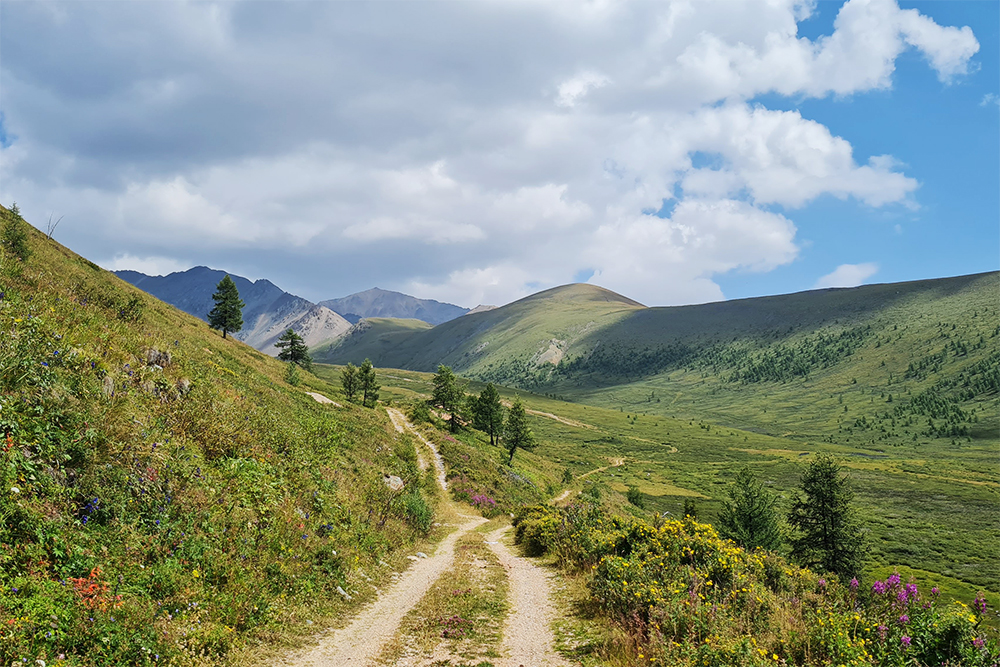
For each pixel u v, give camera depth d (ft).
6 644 17.52
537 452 506.48
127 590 24.12
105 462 29.45
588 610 38.75
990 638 23.31
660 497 361.71
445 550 69.31
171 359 56.03
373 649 29.22
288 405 94.22
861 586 31.55
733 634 27.48
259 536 36.65
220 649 24.82
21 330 32.50
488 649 29.81
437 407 352.08
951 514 320.50
